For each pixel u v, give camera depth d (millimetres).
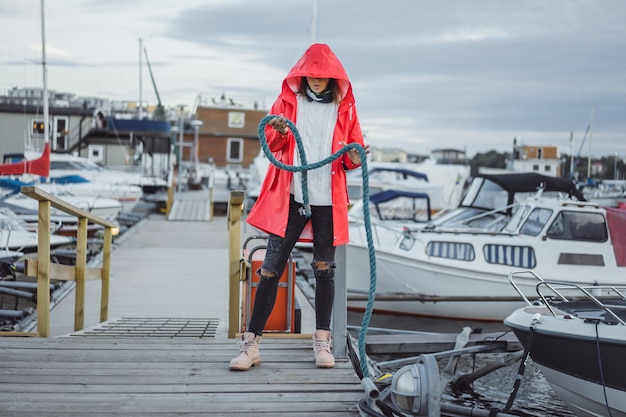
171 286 13547
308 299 12789
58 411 3654
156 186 36969
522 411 7777
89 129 43469
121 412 3670
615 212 12750
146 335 7219
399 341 8383
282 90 4387
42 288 5832
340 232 4359
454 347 8359
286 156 4332
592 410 5832
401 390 3512
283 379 4281
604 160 55781
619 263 12609
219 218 30406
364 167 4230
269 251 4418
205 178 47000
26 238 13633
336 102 4344
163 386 4105
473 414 5562
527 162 74188
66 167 32625
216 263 16938
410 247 12742
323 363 4500
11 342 5102
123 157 45125
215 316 10734
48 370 4371
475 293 12516
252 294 5691
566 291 12328
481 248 12609
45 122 27031
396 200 21828
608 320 5625
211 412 3713
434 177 28312
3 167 23391
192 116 61438
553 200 12828
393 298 11117
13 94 46844
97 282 13969
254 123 59375
